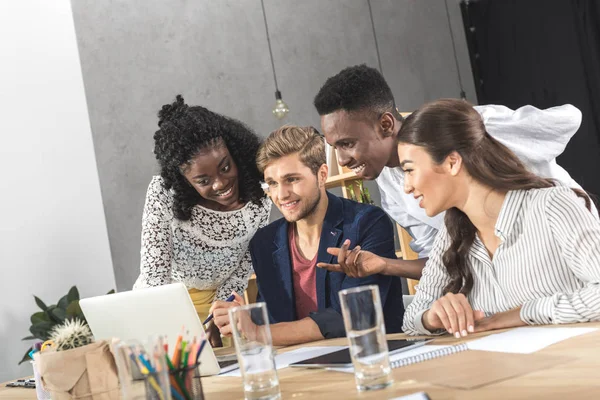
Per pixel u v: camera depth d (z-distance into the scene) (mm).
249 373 1152
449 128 1549
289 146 1964
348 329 1130
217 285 2588
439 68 5828
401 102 5590
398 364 1300
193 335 1582
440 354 1320
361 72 2111
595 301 1373
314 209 2045
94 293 4703
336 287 2010
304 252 2105
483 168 1572
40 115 4637
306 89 5199
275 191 2000
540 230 1551
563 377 984
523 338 1328
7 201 4422
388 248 2043
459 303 1532
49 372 1413
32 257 4469
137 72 4824
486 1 5844
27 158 4543
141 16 4855
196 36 4926
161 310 1572
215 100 4910
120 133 4809
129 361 1037
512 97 5762
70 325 1487
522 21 5602
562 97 5430
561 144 2371
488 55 5902
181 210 2322
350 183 3619
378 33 5566
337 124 2113
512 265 1603
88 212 4750
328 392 1173
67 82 4777
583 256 1460
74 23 4852
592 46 5211
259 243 2174
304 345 1857
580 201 1545
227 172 2232
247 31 5062
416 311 1726
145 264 2354
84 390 1411
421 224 2521
